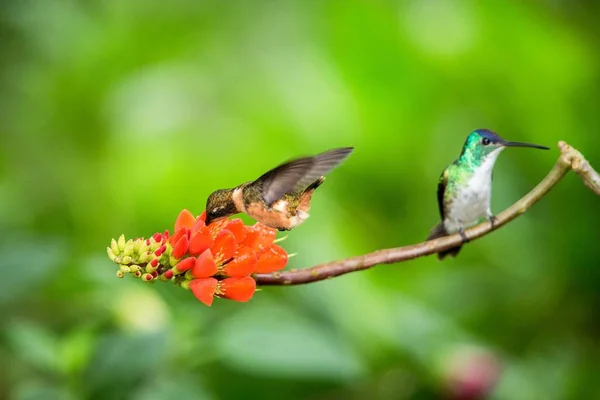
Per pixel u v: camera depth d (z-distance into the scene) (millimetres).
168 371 7570
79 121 11656
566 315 11500
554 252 11648
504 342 11453
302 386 9609
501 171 12125
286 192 4852
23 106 11305
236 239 4746
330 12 12734
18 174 11422
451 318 11430
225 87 12500
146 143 11859
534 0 13008
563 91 12562
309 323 8391
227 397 9516
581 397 10539
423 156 12508
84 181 11625
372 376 9742
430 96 12633
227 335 7625
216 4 12594
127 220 11711
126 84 11977
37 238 8391
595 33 12961
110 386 7125
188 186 11875
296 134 12414
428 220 12367
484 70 12602
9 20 10305
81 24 11281
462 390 9414
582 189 11703
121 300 9391
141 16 12336
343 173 12414
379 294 10156
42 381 9508
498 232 11742
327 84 12594
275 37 12734
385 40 12516
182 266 4512
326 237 11031
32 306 9953
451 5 12734
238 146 12242
